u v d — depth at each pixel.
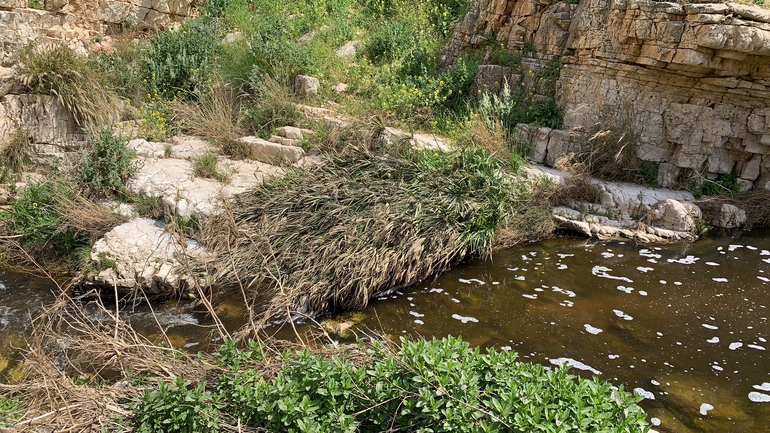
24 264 7.01
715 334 5.54
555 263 7.06
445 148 8.38
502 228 7.54
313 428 3.33
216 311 6.00
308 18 12.87
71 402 3.84
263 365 4.04
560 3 9.62
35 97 8.30
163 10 12.36
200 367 4.08
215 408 3.66
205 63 10.53
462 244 6.81
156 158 8.34
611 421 3.33
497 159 8.01
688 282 6.58
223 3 13.30
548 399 3.38
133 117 9.50
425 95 9.89
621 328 5.64
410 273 6.46
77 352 5.08
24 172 8.29
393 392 3.57
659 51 7.96
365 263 6.14
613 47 8.54
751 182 8.50
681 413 4.44
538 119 9.33
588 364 5.05
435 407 3.33
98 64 9.77
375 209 6.75
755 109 8.05
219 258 6.50
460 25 11.45
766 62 7.66
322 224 6.73
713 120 8.19
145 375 4.09
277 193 7.27
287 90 9.95
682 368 5.01
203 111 9.74
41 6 9.92
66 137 8.50
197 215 7.09
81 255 6.83
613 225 7.98
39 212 7.39
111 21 11.41
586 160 8.60
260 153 8.73
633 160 8.52
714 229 8.13
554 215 8.02
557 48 9.69
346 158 7.84
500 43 10.70
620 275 6.74
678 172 8.58
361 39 12.36
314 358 3.90
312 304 5.94
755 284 6.53
